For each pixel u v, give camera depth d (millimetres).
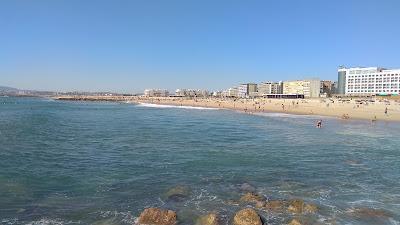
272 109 110375
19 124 52656
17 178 20375
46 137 38219
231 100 193750
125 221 14062
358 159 27422
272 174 22016
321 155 28938
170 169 23031
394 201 17016
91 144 33750
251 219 13570
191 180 20266
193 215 14617
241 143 35250
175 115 87438
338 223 13984
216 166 24031
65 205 15984
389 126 56562
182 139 37906
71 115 83188
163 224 13719
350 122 64250
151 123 60844
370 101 125188
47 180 20125
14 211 15203
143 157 27156
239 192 17953
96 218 14414
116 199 16828
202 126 55062
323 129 51031
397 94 180875
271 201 16000
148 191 18109
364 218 14586
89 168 23297
